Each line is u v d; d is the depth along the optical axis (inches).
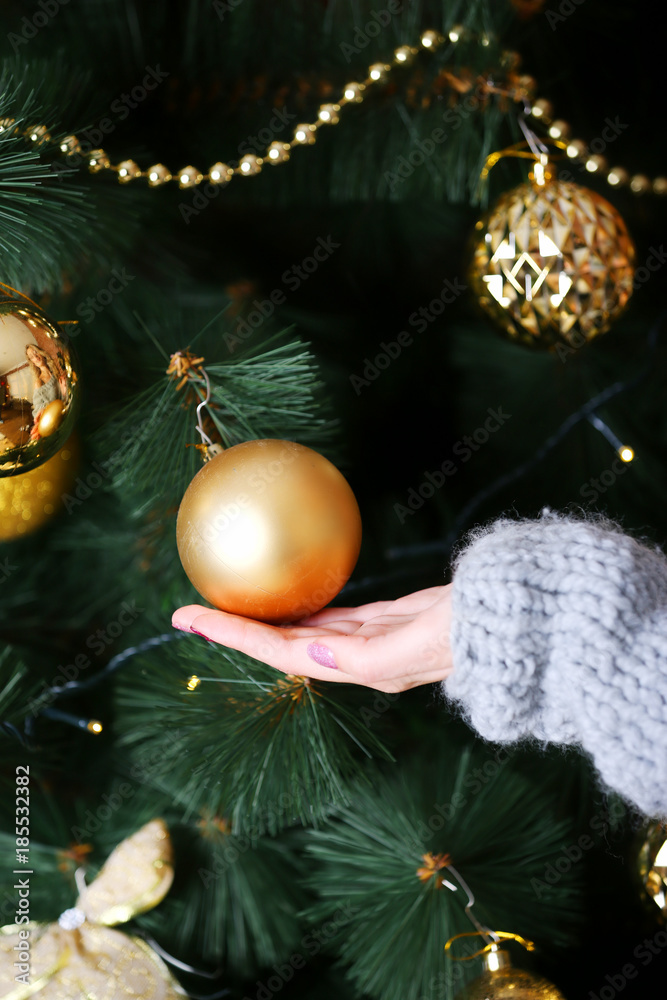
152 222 29.3
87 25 27.7
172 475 27.5
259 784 25.9
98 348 29.4
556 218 27.4
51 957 25.9
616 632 23.3
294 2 27.9
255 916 28.9
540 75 31.0
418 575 32.4
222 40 27.9
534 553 23.9
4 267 26.0
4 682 28.4
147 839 27.1
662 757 23.0
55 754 29.4
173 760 27.6
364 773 28.5
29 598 32.0
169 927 29.0
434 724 31.6
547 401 35.3
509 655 23.3
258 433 27.7
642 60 32.0
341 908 28.7
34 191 25.5
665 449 35.8
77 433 28.5
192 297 30.4
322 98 29.1
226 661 27.4
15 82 25.4
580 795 31.7
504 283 27.9
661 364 34.6
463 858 28.2
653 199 33.4
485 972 26.0
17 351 23.9
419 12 28.2
